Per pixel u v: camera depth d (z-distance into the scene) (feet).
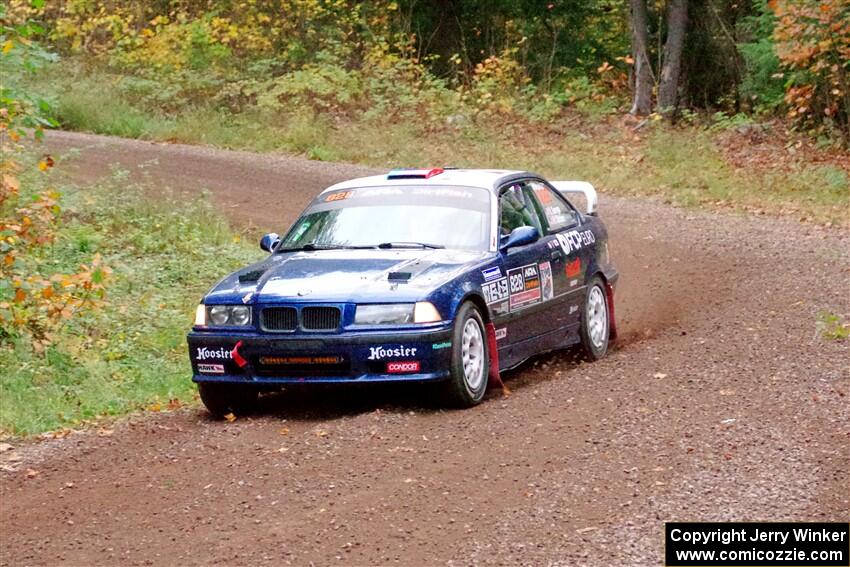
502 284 32.78
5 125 39.01
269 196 70.64
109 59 109.40
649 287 49.98
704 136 89.56
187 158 82.48
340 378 29.63
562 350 38.37
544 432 27.45
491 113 97.25
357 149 87.81
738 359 34.42
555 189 39.27
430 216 34.14
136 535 21.84
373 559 20.03
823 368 32.63
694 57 108.27
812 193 74.59
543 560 19.70
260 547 20.80
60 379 35.37
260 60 108.17
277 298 30.14
